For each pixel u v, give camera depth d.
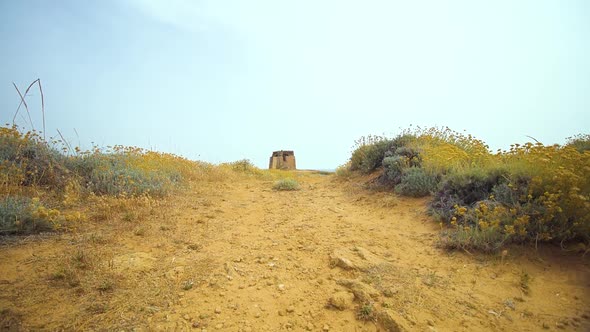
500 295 3.34
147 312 2.71
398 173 8.20
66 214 4.70
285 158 28.64
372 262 3.94
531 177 5.02
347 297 3.08
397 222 5.90
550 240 4.30
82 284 3.02
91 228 4.40
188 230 4.82
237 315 2.79
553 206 4.18
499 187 5.29
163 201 5.99
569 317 2.95
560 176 4.34
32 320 2.48
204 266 3.65
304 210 6.70
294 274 3.63
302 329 2.68
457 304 3.15
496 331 2.78
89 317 2.58
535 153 5.40
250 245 4.46
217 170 11.16
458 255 4.28
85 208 5.11
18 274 3.08
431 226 5.47
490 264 3.98
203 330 2.55
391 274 3.66
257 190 9.22
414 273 3.74
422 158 8.06
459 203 5.61
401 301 3.09
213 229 5.02
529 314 3.02
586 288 3.37
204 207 6.26
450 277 3.71
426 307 3.03
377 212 6.64
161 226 4.78
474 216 5.01
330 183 10.92
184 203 6.28
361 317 2.83
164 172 7.96
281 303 3.03
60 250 3.65
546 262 3.95
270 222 5.70
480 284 3.56
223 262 3.80
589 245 3.95
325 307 2.98
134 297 2.91
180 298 2.96
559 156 5.10
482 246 4.27
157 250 4.00
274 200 7.74
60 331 2.40
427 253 4.41
